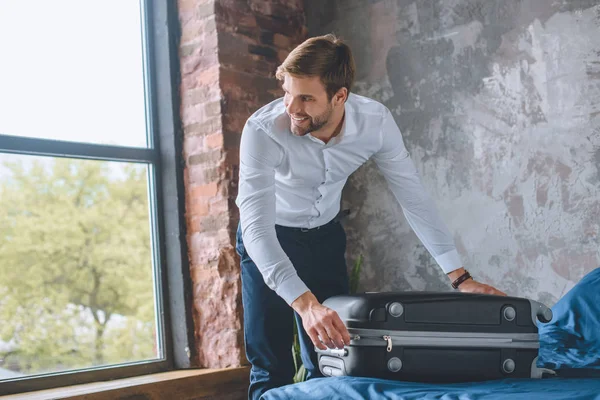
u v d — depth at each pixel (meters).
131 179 3.95
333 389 1.68
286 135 2.13
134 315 3.86
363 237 4.12
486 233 3.59
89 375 3.57
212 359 3.89
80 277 3.65
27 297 3.45
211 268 3.90
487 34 3.62
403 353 1.81
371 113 2.22
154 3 4.15
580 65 3.28
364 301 1.83
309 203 2.34
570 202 3.29
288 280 1.93
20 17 3.58
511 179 3.50
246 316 2.39
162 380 3.46
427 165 3.84
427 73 3.86
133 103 4.02
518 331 1.90
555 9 3.37
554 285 3.34
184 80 4.07
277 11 4.27
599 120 3.21
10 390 3.29
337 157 2.25
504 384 1.74
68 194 3.66
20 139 3.47
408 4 3.96
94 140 3.81
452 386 1.72
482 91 3.63
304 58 1.92
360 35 4.18
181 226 4.02
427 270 3.82
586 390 1.54
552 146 3.36
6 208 3.43
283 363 2.36
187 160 4.04
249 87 4.04
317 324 1.79
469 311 1.86
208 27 3.95
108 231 3.80
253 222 2.04
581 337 2.70
